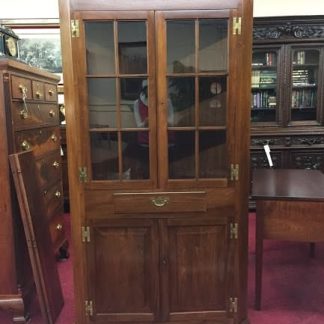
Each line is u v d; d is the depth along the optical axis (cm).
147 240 184
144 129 175
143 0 164
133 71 171
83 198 179
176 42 169
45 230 221
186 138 177
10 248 204
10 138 197
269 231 214
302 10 405
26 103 219
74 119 173
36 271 202
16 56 236
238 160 177
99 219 181
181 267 186
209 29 169
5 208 201
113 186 179
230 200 181
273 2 405
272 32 374
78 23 164
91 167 178
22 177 197
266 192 217
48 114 268
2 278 206
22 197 196
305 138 388
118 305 189
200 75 171
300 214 210
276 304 225
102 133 176
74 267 186
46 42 402
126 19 165
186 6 165
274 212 212
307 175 272
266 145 380
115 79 171
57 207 283
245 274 189
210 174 180
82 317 189
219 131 176
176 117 176
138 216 181
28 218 198
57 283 225
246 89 172
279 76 383
